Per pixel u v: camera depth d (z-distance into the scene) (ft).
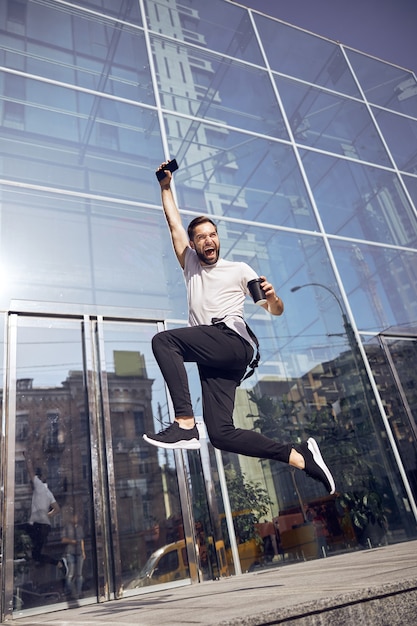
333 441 20.42
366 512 19.21
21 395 16.47
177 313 21.08
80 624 5.38
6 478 14.90
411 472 21.03
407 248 29.78
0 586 13.52
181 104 28.78
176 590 13.51
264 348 21.59
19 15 26.99
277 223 26.94
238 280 7.61
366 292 26.22
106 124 25.52
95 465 16.25
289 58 36.24
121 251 21.62
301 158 30.81
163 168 8.68
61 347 18.08
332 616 3.84
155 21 31.65
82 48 27.71
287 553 17.21
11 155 21.88
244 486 17.89
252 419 19.53
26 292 18.62
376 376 23.20
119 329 19.58
